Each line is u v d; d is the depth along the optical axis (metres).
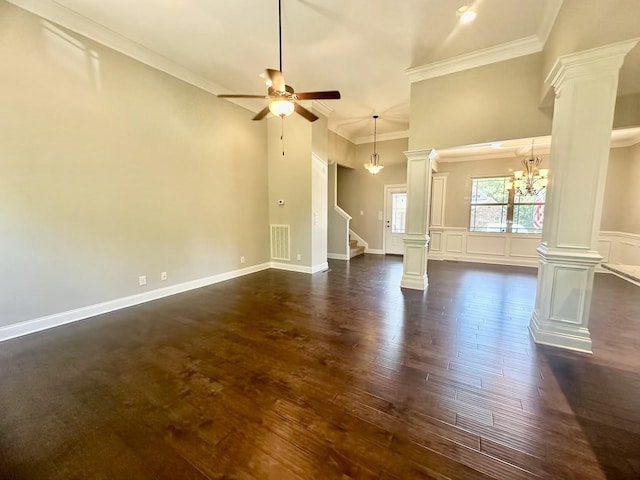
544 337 2.68
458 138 3.91
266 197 5.91
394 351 2.54
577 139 2.42
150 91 3.79
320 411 1.78
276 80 2.53
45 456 1.46
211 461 1.42
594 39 2.27
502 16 2.95
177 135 4.16
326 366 2.30
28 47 2.77
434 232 7.38
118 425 1.67
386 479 1.32
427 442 1.54
